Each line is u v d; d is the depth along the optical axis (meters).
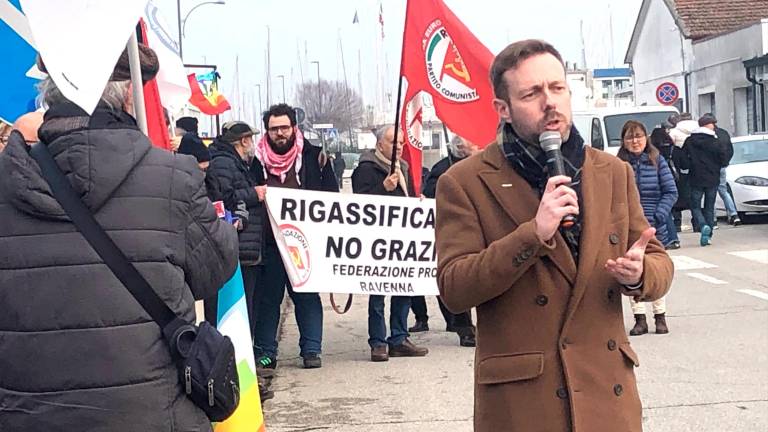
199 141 6.59
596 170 2.92
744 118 29.31
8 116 4.37
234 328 3.62
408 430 5.93
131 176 2.69
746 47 28.33
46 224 2.62
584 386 2.78
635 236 2.94
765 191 17.77
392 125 8.32
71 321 2.58
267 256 7.57
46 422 2.55
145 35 5.29
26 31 4.33
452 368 7.66
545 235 2.65
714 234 16.95
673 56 34.50
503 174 2.91
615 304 2.87
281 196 7.68
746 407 6.22
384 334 8.12
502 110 2.90
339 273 7.91
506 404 2.83
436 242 2.99
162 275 2.65
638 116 19.69
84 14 2.87
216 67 18.08
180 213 2.72
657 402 6.39
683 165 15.71
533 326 2.81
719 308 9.98
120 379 2.57
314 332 7.86
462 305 2.83
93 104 2.73
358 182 8.17
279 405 6.66
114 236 2.63
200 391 2.67
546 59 2.83
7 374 2.60
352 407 6.54
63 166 2.64
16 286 2.60
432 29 7.86
